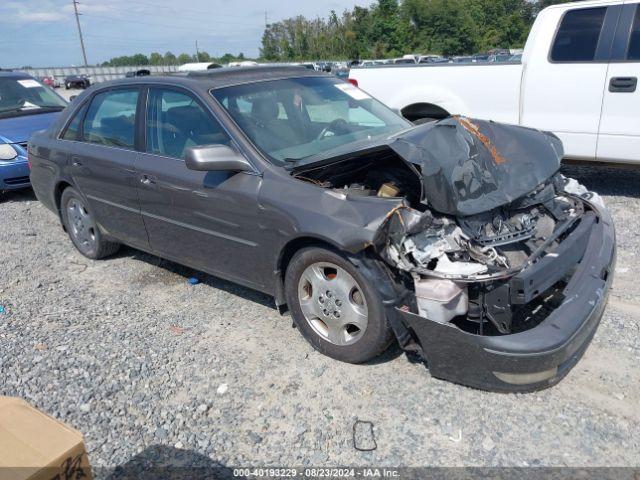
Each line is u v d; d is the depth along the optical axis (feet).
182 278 16.03
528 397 9.78
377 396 10.09
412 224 9.64
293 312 11.71
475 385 9.55
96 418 10.07
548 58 20.17
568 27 19.83
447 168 10.14
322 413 9.78
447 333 9.35
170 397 10.52
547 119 20.56
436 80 22.76
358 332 10.75
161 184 13.65
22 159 24.70
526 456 8.54
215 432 9.53
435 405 9.75
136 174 14.34
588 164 20.86
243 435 9.42
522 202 11.29
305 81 14.90
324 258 10.65
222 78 13.91
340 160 11.21
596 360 10.70
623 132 19.08
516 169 11.27
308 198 10.87
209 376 11.08
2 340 12.92
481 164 10.74
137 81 15.10
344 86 15.57
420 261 9.64
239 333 12.65
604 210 12.87
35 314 14.23
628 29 18.62
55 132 17.79
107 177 15.35
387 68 23.94
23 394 10.85
